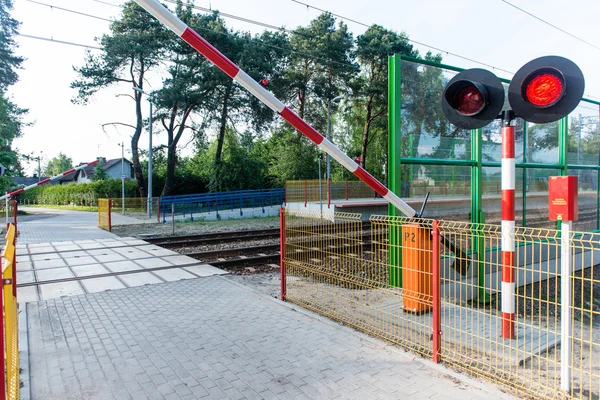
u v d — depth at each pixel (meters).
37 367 3.71
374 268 5.75
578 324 5.59
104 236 14.06
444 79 6.36
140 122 31.50
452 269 5.99
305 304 5.48
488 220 7.09
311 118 35.06
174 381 3.43
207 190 36.59
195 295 6.13
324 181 25.34
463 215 6.64
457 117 4.29
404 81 5.86
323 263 5.24
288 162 36.16
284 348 4.10
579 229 9.28
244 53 27.22
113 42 25.50
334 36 30.69
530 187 7.97
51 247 11.22
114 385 3.38
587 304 6.70
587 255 9.48
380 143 39.12
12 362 2.81
